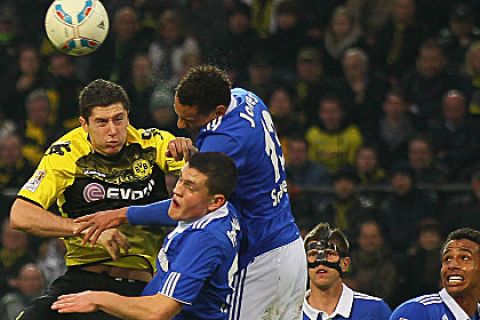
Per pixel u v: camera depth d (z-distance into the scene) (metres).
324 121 38.22
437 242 33.16
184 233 17.42
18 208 18.86
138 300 17.05
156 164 19.56
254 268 18.64
